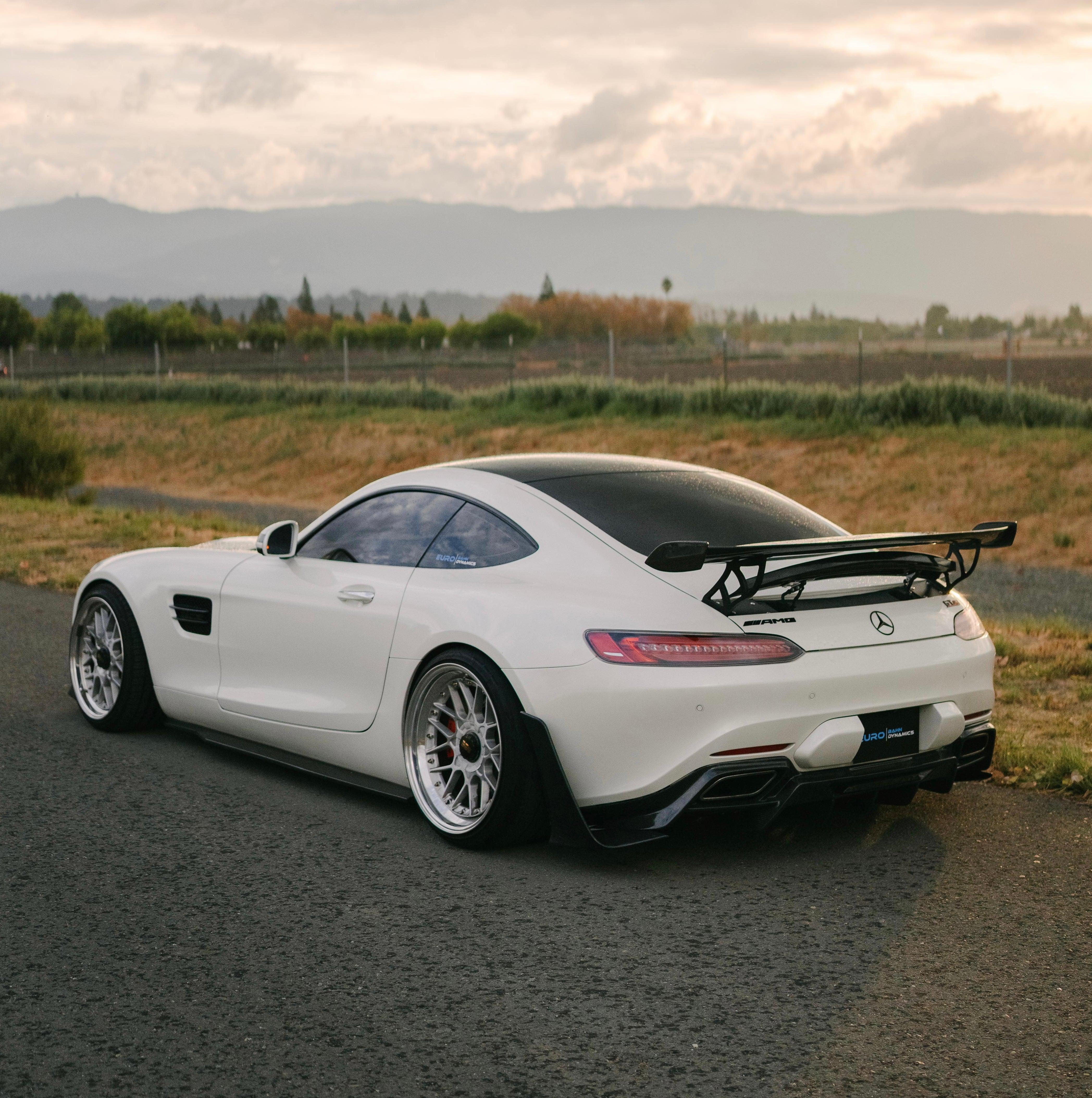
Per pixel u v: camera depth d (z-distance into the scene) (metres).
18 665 7.44
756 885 3.89
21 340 92.50
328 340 111.25
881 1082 2.66
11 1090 2.62
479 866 4.07
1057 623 9.10
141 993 3.10
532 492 4.50
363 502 5.00
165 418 37.44
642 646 3.83
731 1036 2.87
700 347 77.81
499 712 4.04
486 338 91.44
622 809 3.93
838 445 22.38
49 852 4.19
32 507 17.64
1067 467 18.59
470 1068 2.72
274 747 5.14
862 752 4.01
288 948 3.38
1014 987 3.13
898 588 4.36
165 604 5.57
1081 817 4.57
